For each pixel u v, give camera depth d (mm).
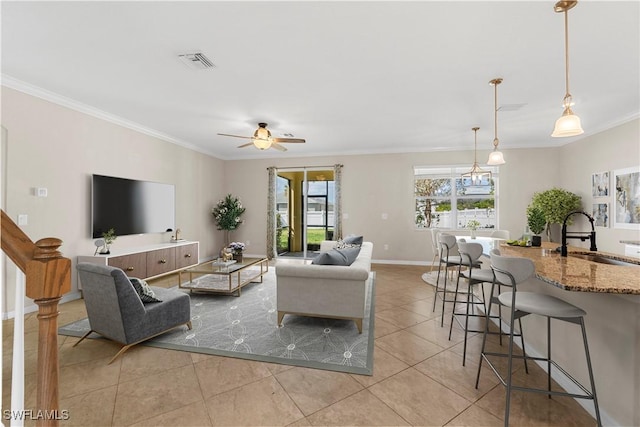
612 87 3377
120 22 2277
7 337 2764
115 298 2488
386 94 3625
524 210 6141
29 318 3182
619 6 2064
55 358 1049
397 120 4641
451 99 3770
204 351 2611
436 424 1768
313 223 7352
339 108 4113
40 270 1004
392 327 3154
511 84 3324
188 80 3262
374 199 6875
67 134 3855
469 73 3072
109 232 4230
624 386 1633
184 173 6172
